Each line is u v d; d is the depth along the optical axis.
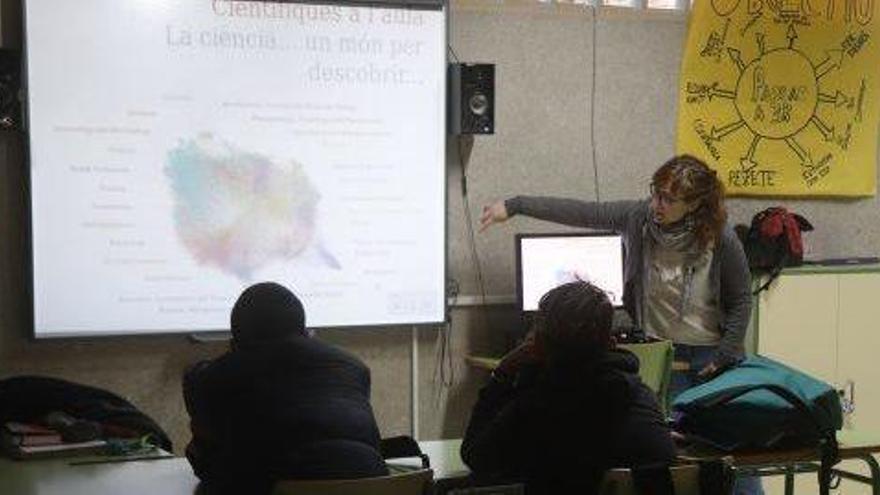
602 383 2.69
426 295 4.96
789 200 5.64
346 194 4.82
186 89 4.57
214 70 4.60
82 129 4.44
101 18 4.43
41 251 4.41
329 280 4.82
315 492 2.46
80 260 4.47
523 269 4.89
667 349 4.03
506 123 5.14
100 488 2.81
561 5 5.20
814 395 3.17
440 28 4.91
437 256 4.96
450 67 4.93
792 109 5.57
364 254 4.86
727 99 5.45
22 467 3.06
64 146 4.41
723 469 2.72
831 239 5.75
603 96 5.29
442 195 4.96
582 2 5.29
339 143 4.80
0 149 4.38
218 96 4.61
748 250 5.18
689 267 4.38
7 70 4.27
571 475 2.71
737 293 4.35
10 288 4.43
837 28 5.62
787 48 5.54
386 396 5.01
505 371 2.85
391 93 4.86
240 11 4.62
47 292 4.43
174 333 4.61
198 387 2.74
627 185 5.34
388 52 4.84
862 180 5.75
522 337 4.87
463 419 5.13
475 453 2.78
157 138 4.54
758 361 3.52
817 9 5.57
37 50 4.35
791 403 3.13
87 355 4.55
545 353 2.74
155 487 2.82
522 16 5.13
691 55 5.38
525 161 5.17
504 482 2.74
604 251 4.95
